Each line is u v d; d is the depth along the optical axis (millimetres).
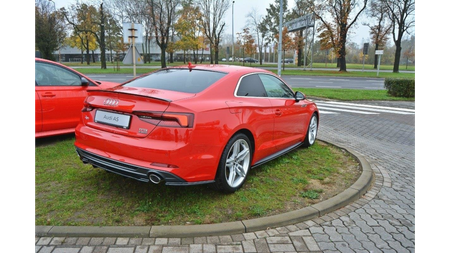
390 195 3910
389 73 39188
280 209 3338
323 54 88562
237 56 75750
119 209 3172
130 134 3111
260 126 4020
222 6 43562
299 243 2738
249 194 3654
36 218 2924
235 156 3621
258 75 4418
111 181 3852
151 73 4289
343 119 9609
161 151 2922
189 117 3029
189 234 2742
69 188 3627
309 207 3324
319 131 7715
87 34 48188
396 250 2676
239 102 3727
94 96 3574
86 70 33812
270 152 4426
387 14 41281
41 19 32969
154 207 3227
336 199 3539
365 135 7531
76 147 3578
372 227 3068
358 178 4273
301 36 45719
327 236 2871
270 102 4312
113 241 2637
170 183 3004
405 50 63750
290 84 22688
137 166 2998
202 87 3562
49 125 5352
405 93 15148
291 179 4219
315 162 5020
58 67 5594
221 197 3527
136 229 2738
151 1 34906
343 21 38656
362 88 20484
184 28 43688
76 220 2934
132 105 3141
